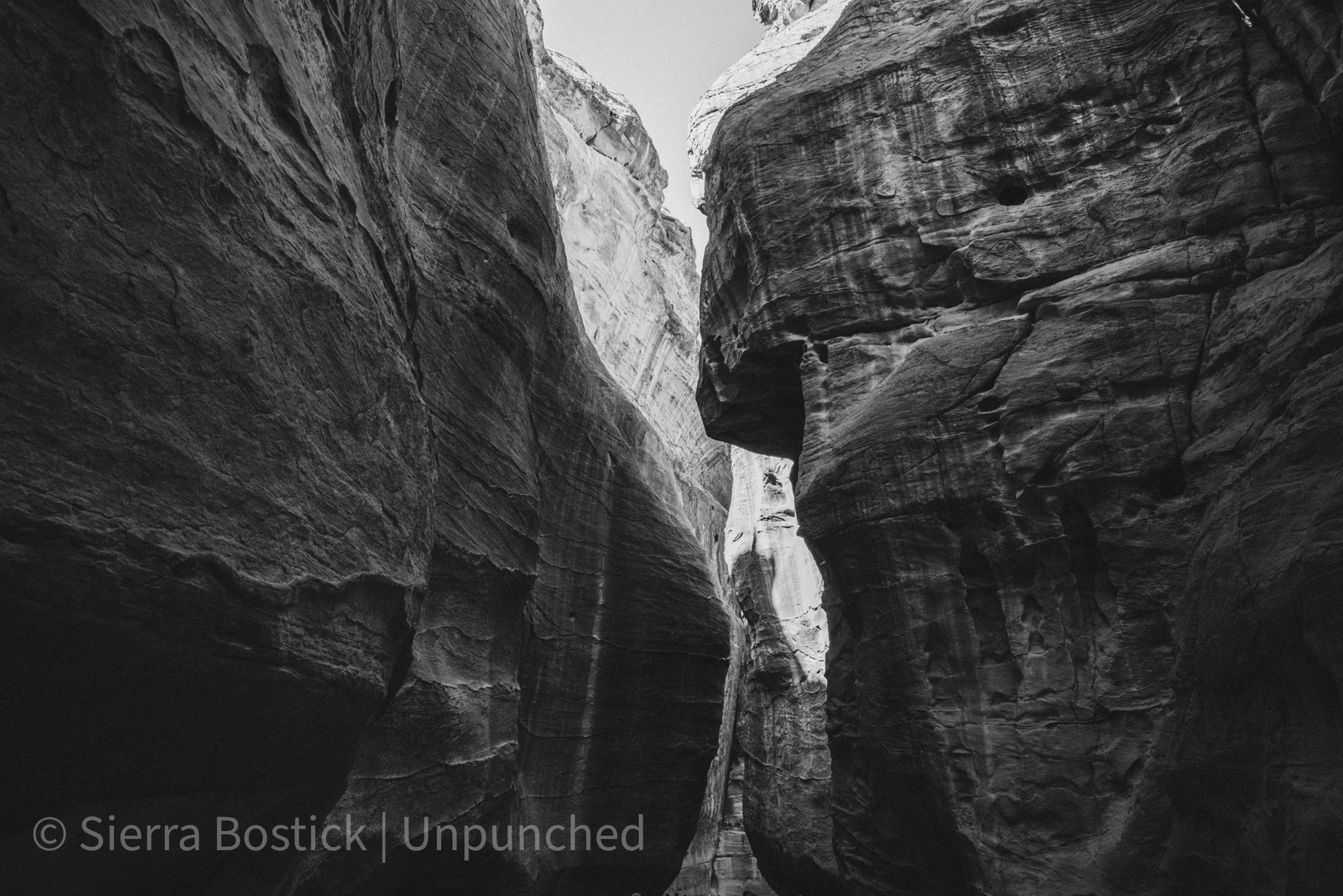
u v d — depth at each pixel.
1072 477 9.70
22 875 3.50
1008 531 10.02
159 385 3.30
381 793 8.41
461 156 11.66
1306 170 9.47
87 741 3.26
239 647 3.69
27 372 2.78
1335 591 6.02
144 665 3.26
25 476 2.75
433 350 10.29
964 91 12.07
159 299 3.30
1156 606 9.12
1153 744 8.80
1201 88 10.38
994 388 10.47
